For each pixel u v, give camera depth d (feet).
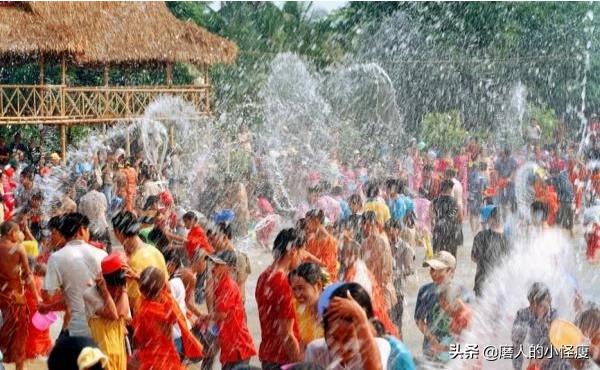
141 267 32.22
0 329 37.01
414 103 174.70
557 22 174.91
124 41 108.27
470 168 86.58
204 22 176.55
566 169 83.41
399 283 39.01
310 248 37.04
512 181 74.59
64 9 104.22
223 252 31.96
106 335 29.45
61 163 98.58
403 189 58.18
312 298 25.64
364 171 92.07
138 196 80.79
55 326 44.91
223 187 72.64
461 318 30.27
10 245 36.60
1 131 120.37
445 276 30.58
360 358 18.34
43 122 99.50
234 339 30.86
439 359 29.99
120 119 108.17
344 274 33.55
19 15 100.63
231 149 104.53
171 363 29.09
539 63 173.47
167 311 29.01
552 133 155.94
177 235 51.13
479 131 169.78
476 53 176.65
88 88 104.17
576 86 172.35
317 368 18.57
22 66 123.44
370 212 36.70
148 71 128.67
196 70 146.00
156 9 114.83
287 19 181.78
